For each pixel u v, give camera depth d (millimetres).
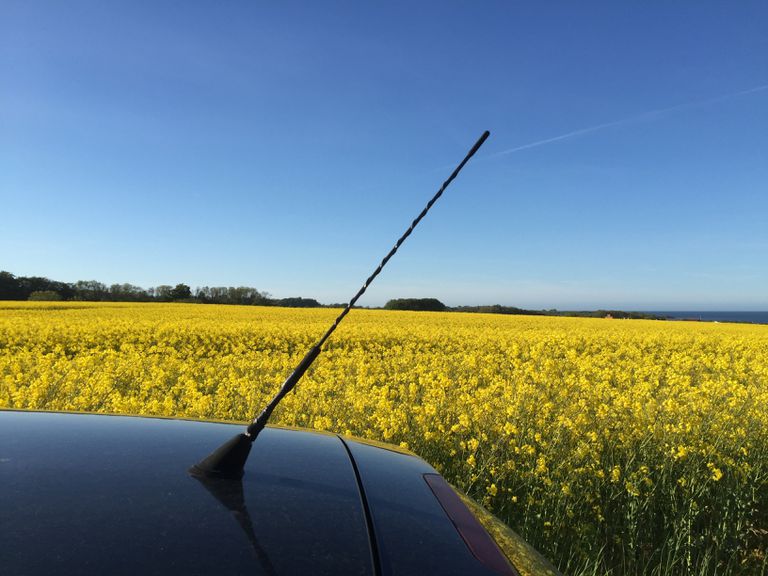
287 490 1348
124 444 1528
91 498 1186
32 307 39156
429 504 1476
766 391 8602
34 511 1108
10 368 9227
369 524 1261
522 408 6250
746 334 27141
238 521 1171
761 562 4156
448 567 1180
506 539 1467
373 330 19203
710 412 6625
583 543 4168
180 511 1178
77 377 7676
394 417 5723
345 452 1726
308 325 22031
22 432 1552
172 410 6336
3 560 948
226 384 8352
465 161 1666
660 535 4461
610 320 39562
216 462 1389
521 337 18750
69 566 958
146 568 981
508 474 4930
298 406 6469
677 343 19906
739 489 4703
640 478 4867
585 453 4926
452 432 5703
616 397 7559
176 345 15906
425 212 1687
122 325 18844
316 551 1113
